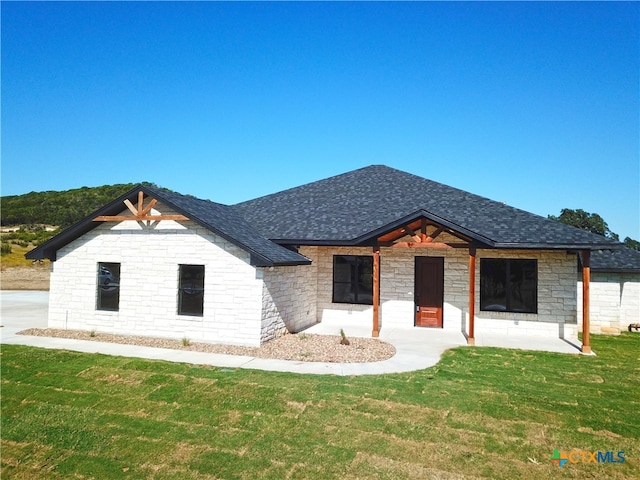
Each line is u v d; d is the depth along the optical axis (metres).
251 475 6.09
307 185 21.72
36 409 8.14
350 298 17.17
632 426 7.43
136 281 13.88
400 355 11.84
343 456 6.49
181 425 7.51
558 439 6.97
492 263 15.64
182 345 12.62
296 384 9.09
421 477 5.99
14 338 13.32
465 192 18.55
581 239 13.16
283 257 13.62
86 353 11.40
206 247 13.17
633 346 14.16
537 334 15.11
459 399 8.45
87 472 6.31
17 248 41.31
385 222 15.90
